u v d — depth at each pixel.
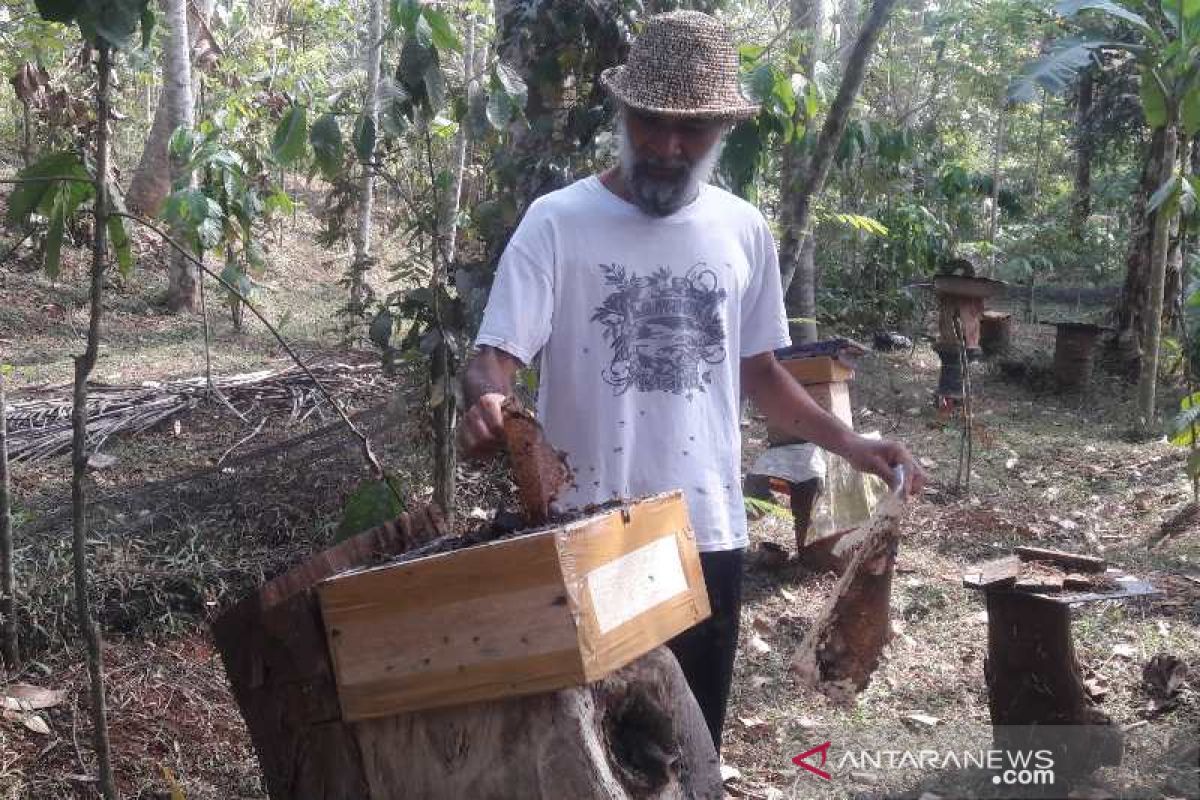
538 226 2.48
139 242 12.23
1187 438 6.21
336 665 1.90
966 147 16.36
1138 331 11.10
